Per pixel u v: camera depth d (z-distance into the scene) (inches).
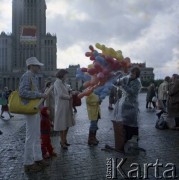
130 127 326.0
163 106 559.8
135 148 323.0
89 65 406.0
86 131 483.5
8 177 251.4
